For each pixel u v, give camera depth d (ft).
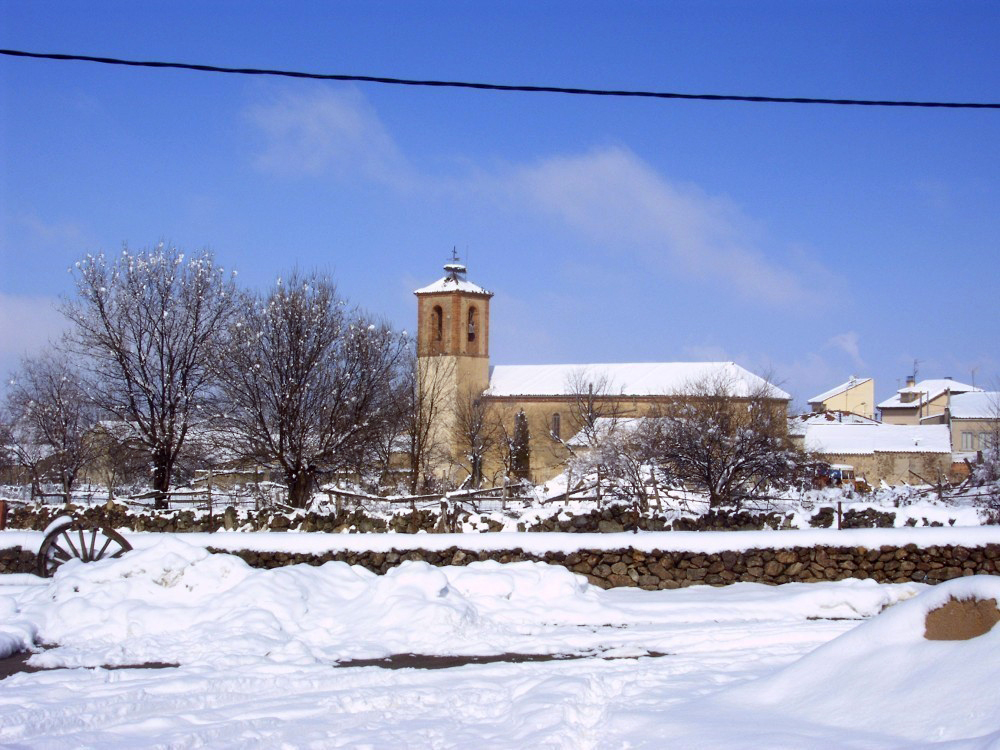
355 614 52.44
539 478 294.25
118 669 43.78
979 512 81.92
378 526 84.48
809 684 30.12
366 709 36.19
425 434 195.52
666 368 297.94
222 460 139.23
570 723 31.96
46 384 168.25
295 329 125.39
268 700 37.65
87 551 68.39
